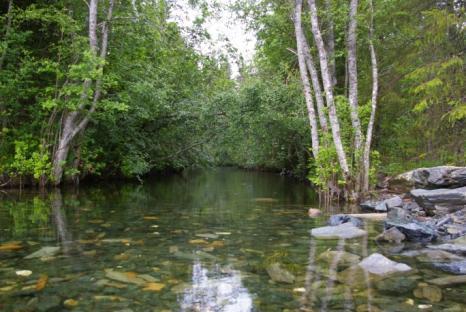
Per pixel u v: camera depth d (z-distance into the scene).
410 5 14.62
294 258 5.68
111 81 13.89
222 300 4.09
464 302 4.04
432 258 5.74
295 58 18.33
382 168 16.80
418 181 11.12
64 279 4.63
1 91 12.78
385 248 6.35
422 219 8.88
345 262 5.48
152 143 21.64
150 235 7.06
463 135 13.95
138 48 16.62
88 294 4.20
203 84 22.19
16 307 3.82
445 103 14.12
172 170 29.05
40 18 13.67
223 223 8.41
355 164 12.73
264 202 12.41
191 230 7.59
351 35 13.38
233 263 5.39
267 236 7.15
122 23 15.47
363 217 9.41
